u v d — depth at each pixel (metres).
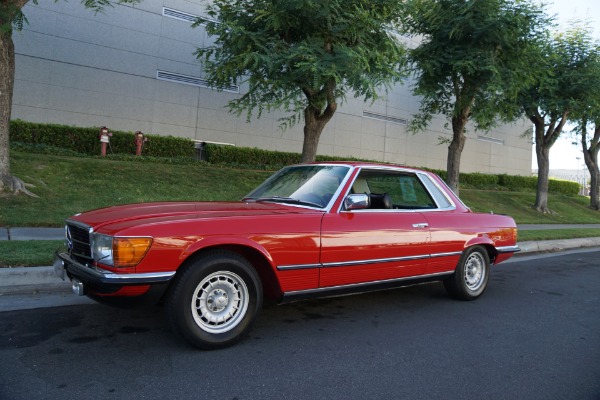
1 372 3.11
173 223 3.50
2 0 8.49
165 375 3.18
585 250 12.08
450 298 5.84
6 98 9.43
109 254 3.36
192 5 17.50
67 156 13.55
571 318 5.18
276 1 9.82
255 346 3.85
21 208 9.04
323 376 3.31
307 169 5.04
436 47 13.54
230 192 13.43
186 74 17.52
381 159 23.67
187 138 17.12
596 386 3.32
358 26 9.95
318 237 4.11
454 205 5.61
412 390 3.14
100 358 3.43
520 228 14.60
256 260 3.96
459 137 14.99
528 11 12.36
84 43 15.50
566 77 17.77
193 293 3.52
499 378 3.41
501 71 12.73
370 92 9.88
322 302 5.41
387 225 4.64
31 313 4.40
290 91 10.88
